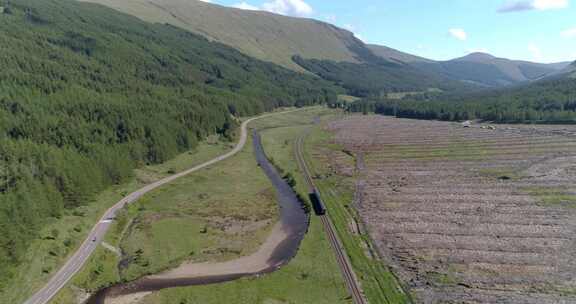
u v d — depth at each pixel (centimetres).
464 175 13100
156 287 7088
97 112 14238
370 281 7019
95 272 7462
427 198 11081
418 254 7956
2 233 6938
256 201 11500
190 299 6588
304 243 8594
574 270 7125
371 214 10125
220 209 10850
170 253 8344
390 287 6800
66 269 7406
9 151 9638
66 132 12075
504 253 7850
